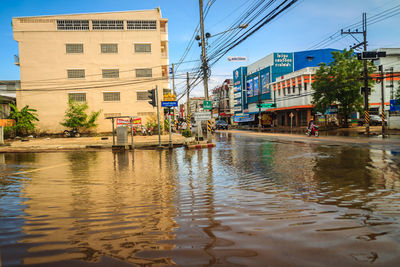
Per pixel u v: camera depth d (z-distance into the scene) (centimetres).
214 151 1442
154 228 335
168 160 1123
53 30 3338
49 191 569
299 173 750
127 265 238
